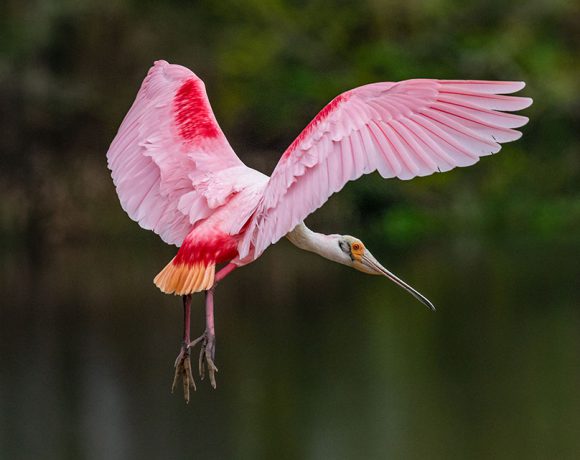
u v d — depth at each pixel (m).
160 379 16.30
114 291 21.09
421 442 13.34
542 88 30.48
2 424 14.52
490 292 20.50
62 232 26.73
